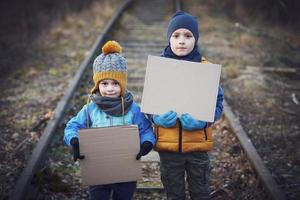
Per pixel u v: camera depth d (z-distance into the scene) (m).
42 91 7.27
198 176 3.43
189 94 3.28
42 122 5.85
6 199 4.12
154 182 4.50
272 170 4.79
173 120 3.22
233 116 5.86
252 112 6.56
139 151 3.22
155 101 3.29
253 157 4.65
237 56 9.77
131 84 7.31
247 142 5.05
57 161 4.87
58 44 10.88
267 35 12.91
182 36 3.28
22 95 7.11
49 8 18.05
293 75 8.56
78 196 4.25
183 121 3.23
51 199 4.14
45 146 4.84
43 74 8.32
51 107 6.43
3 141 5.36
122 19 13.41
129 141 3.20
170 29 3.34
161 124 3.26
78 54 9.63
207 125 3.36
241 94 7.31
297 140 5.61
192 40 3.31
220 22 14.54
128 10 15.64
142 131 3.31
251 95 7.27
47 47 10.70
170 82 3.29
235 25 13.85
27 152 5.07
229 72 8.34
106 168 3.24
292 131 5.89
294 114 6.53
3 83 7.93
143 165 4.88
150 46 9.95
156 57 3.29
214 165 4.91
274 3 16.30
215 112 3.33
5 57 10.24
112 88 3.25
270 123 6.16
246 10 16.69
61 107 5.95
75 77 7.18
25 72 8.55
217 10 17.23
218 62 9.20
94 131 3.16
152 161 4.95
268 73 8.58
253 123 6.14
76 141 3.20
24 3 17.64
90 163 3.22
